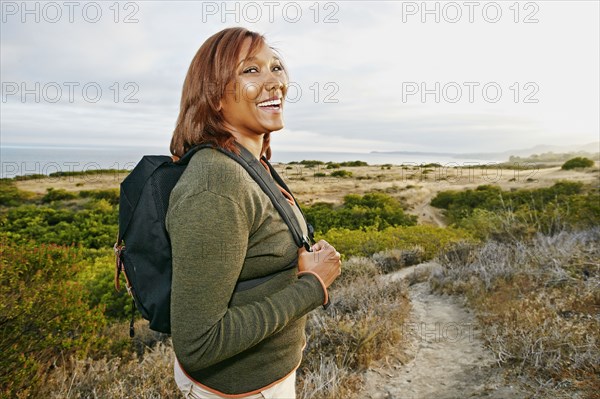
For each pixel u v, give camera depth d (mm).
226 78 959
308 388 2824
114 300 5777
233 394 975
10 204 26859
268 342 1000
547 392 2482
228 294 814
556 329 3061
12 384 2553
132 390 2686
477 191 21938
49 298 3084
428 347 3662
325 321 3875
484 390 2734
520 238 6391
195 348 783
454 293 5273
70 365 3203
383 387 3074
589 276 4262
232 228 803
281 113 1045
